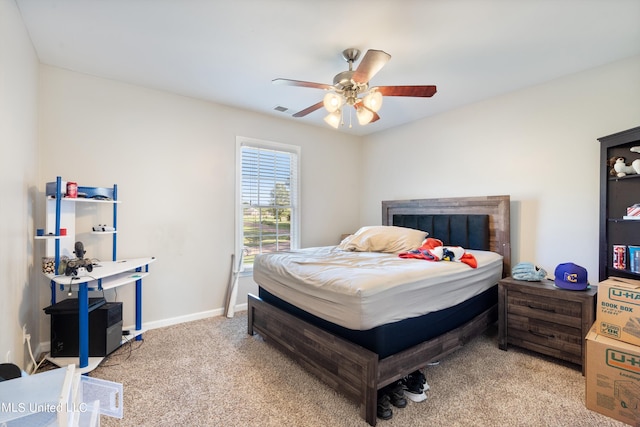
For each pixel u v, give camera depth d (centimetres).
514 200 312
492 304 286
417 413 175
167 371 223
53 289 241
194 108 336
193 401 187
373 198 477
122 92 294
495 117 328
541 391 197
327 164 458
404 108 364
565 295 225
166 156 319
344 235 471
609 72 254
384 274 192
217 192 353
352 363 176
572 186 274
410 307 192
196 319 338
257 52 238
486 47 229
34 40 222
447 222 354
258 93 323
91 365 218
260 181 393
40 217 253
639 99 240
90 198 255
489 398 189
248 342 275
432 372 221
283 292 240
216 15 192
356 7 183
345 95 235
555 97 284
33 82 233
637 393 165
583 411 178
